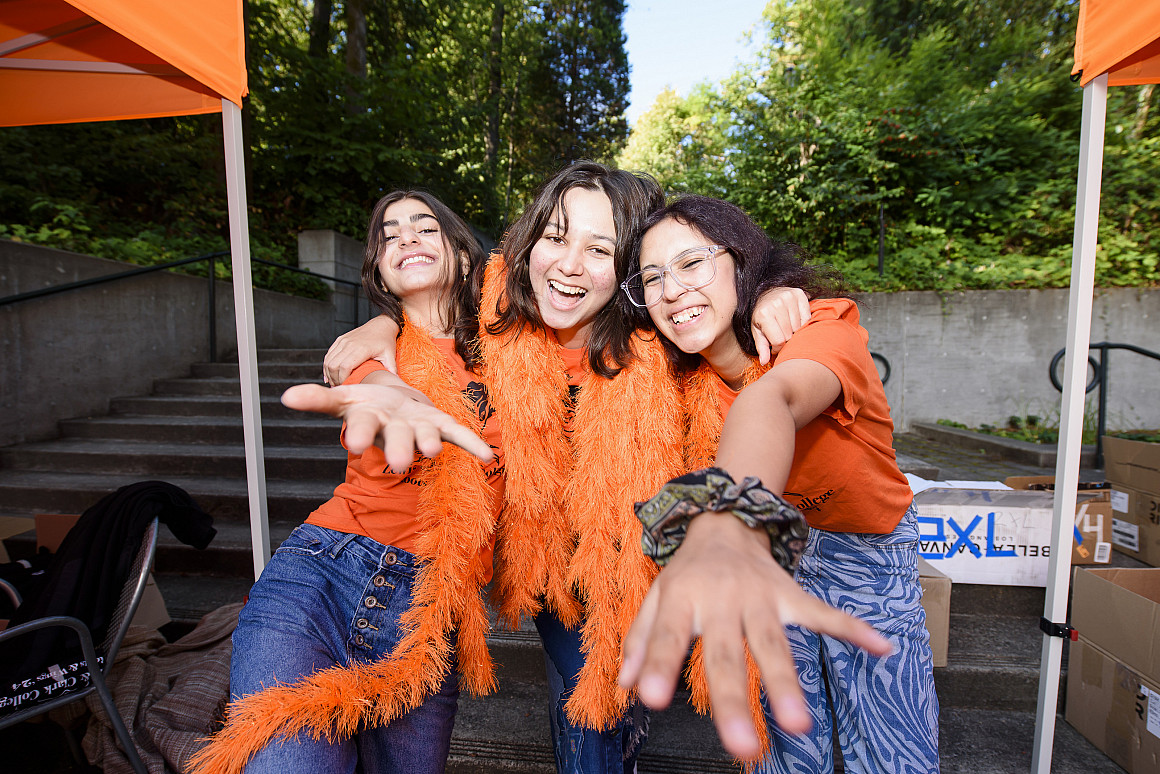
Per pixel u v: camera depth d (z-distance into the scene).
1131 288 5.50
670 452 1.30
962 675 2.21
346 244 7.75
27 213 5.74
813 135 7.43
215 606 2.78
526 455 1.33
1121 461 2.91
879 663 1.25
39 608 1.67
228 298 6.14
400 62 9.21
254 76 8.07
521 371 1.32
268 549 1.89
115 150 6.82
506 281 1.35
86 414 4.70
